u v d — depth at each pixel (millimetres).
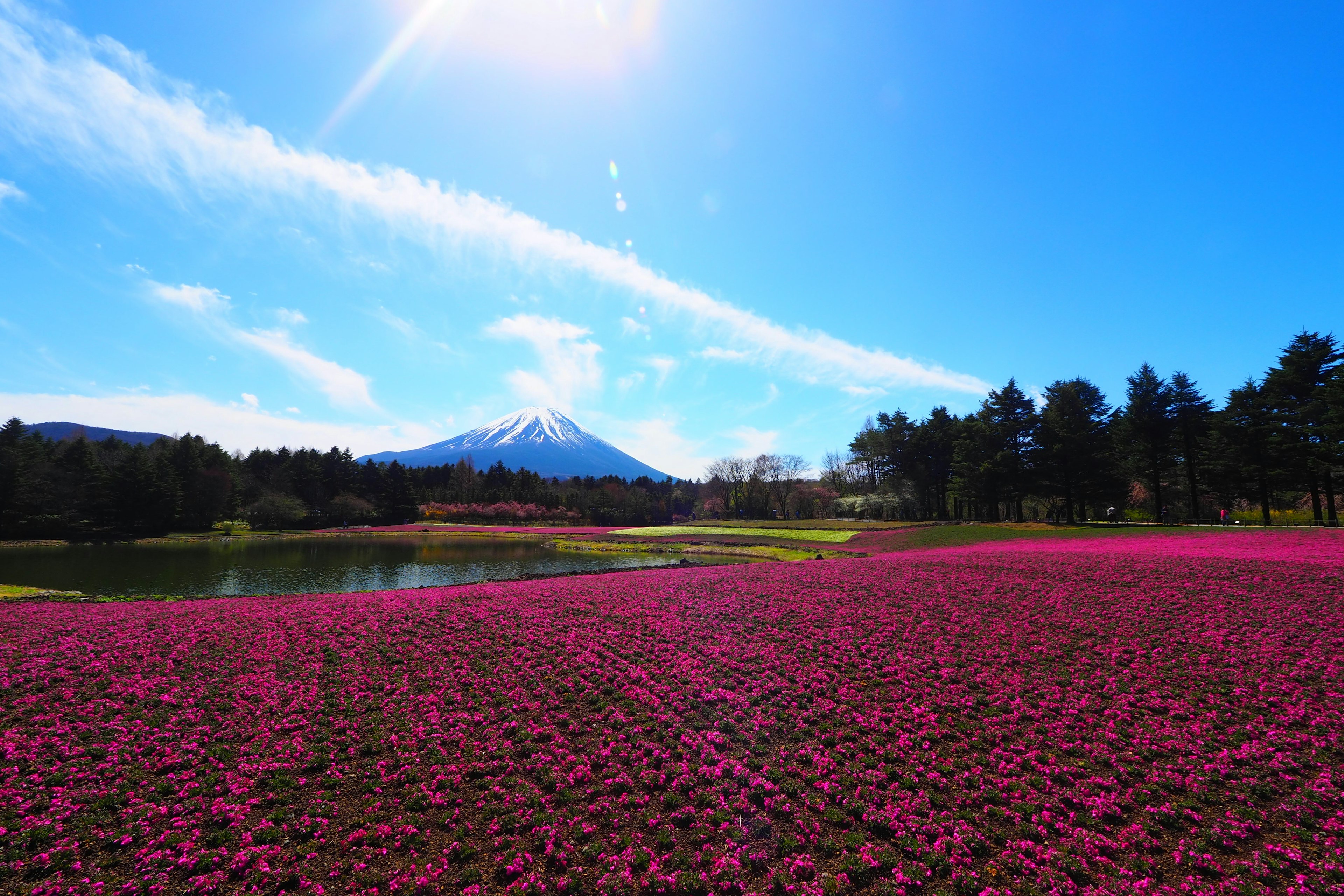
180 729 10180
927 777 8844
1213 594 18203
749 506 117062
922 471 80812
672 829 7648
